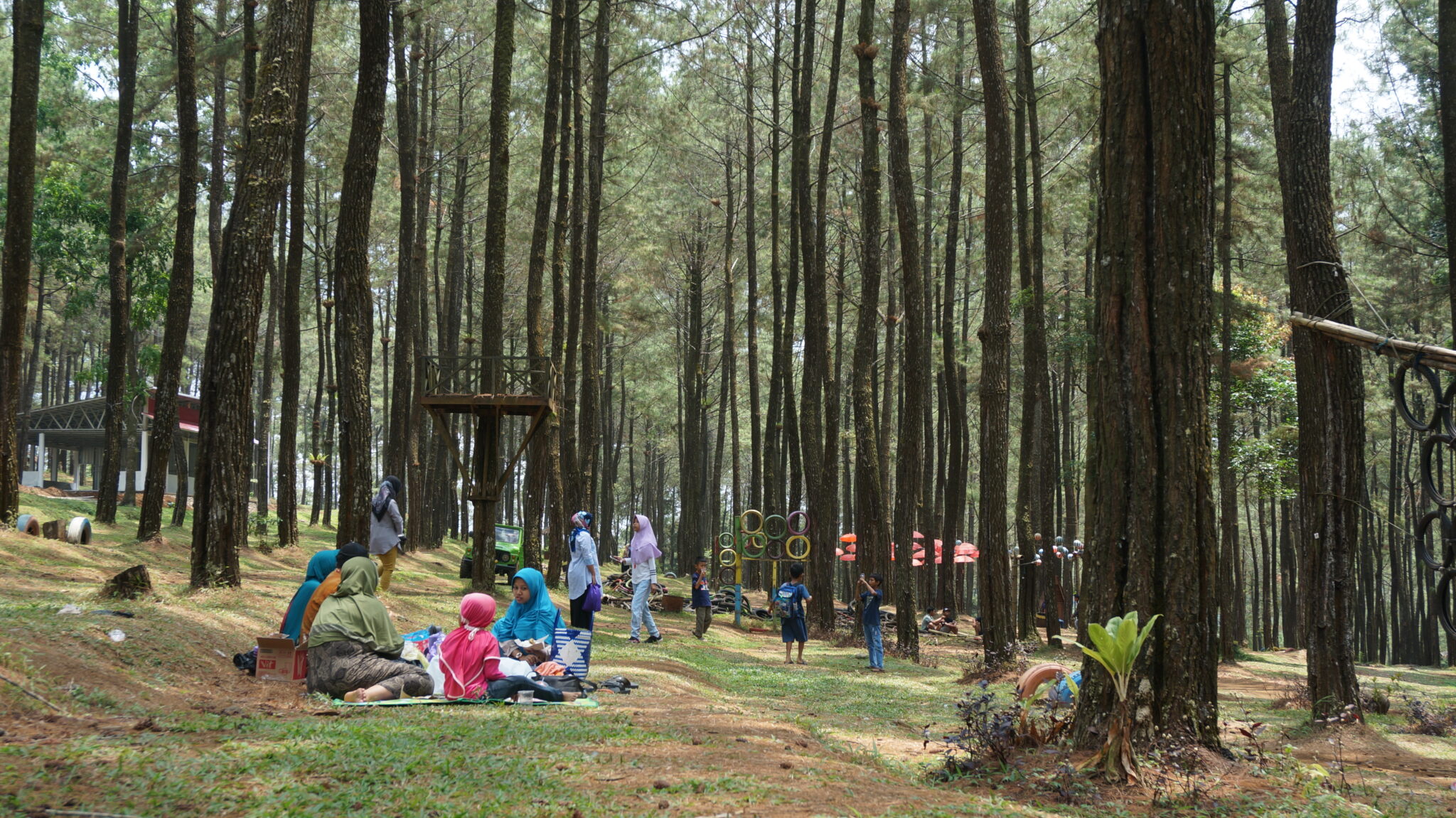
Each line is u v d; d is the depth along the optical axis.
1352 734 9.71
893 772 6.49
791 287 26.45
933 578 37.25
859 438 19.78
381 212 34.78
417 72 27.92
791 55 31.58
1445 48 12.50
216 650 8.60
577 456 24.12
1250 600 59.25
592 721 7.11
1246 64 23.84
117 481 21.88
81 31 28.84
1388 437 43.28
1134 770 5.91
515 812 4.38
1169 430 6.84
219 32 26.28
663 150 31.31
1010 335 15.84
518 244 34.97
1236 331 31.17
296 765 5.13
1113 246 7.20
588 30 26.42
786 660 16.06
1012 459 48.28
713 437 67.38
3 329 15.15
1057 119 28.06
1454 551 8.08
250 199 11.38
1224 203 25.72
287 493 22.11
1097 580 7.02
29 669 6.32
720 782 5.01
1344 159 24.56
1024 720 7.06
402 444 25.45
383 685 7.89
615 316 39.56
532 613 9.55
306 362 65.06
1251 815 5.28
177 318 19.48
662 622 20.64
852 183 33.78
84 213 28.59
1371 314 34.03
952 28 28.50
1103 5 7.39
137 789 4.37
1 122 31.47
